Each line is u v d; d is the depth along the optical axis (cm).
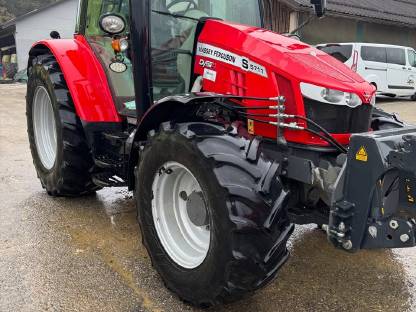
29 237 358
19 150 654
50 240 354
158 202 288
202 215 271
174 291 273
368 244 236
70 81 392
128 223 391
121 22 329
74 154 401
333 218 243
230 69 306
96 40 404
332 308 272
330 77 285
